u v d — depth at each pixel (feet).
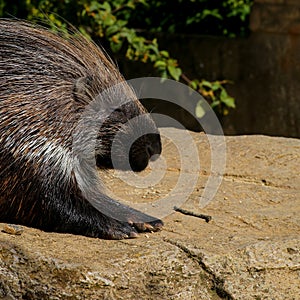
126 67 55.06
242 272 23.79
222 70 56.03
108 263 22.85
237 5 57.36
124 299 22.74
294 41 53.78
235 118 55.62
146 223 25.76
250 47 55.21
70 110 26.40
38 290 22.61
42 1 48.39
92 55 28.60
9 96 25.93
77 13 47.93
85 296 22.48
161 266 23.18
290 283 24.11
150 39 57.16
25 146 25.40
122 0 55.57
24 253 22.86
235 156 33.58
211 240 24.73
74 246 24.00
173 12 58.85
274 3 54.08
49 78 26.66
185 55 56.75
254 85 55.26
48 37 27.86
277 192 29.86
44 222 25.38
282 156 33.30
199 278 23.48
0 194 25.43
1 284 22.74
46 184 25.29
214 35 57.41
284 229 26.22
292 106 54.49
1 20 29.22
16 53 26.81
